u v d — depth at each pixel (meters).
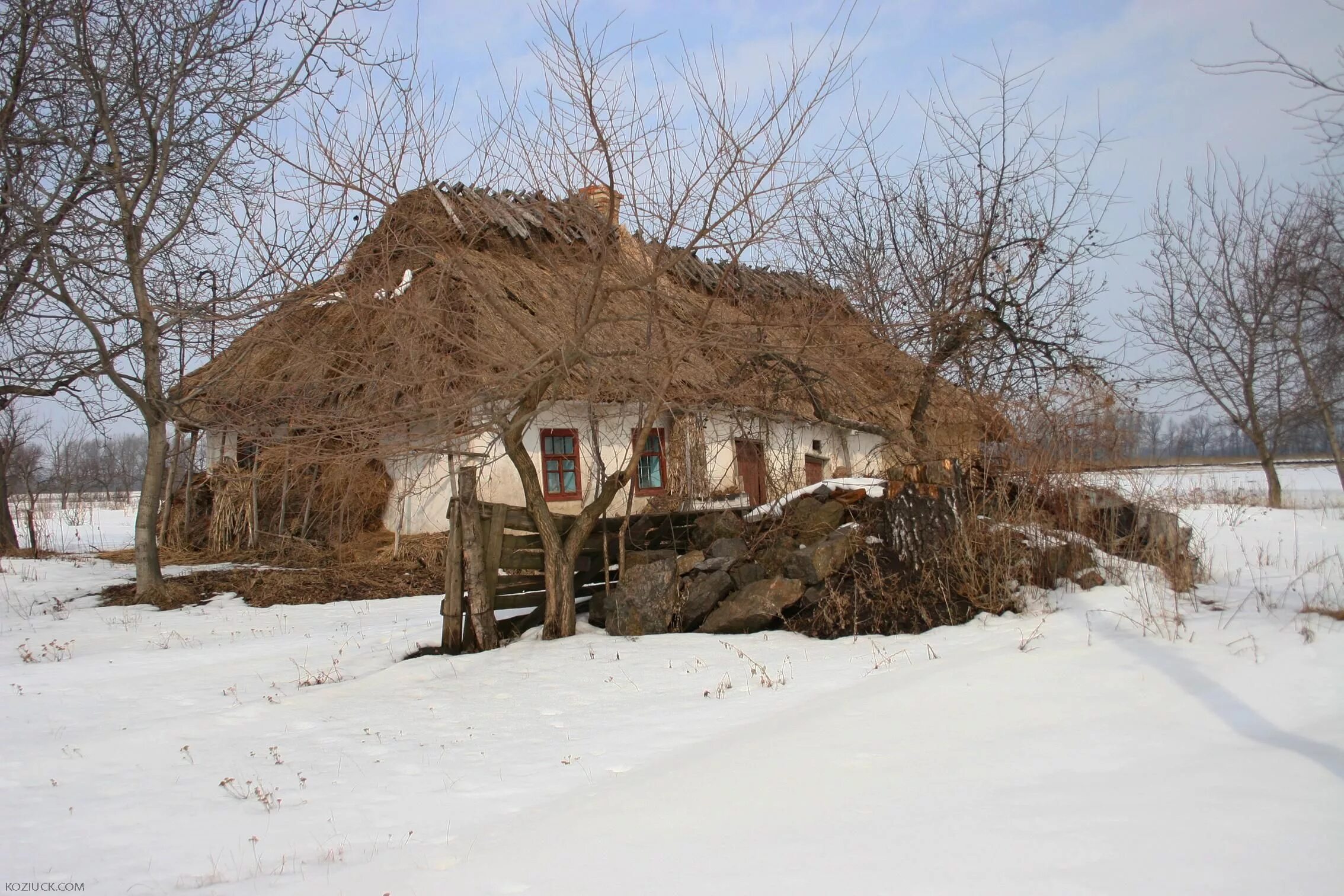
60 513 30.58
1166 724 4.54
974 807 3.62
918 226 12.25
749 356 9.70
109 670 8.16
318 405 10.37
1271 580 8.70
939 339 11.07
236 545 16.16
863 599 7.84
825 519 8.92
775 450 14.49
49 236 11.52
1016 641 6.52
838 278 10.91
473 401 7.91
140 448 55.81
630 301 8.60
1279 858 2.93
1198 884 2.80
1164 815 3.36
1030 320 11.48
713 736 5.11
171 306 11.48
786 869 3.17
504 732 5.62
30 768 5.24
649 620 8.32
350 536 15.59
